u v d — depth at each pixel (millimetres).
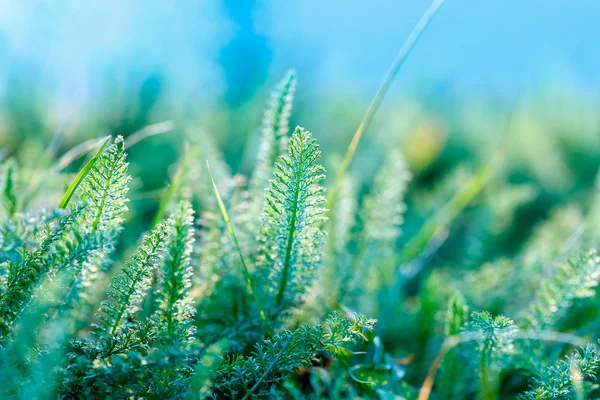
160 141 982
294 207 386
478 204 876
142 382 358
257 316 430
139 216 726
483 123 1272
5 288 361
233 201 476
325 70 1618
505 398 461
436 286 537
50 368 344
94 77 1021
